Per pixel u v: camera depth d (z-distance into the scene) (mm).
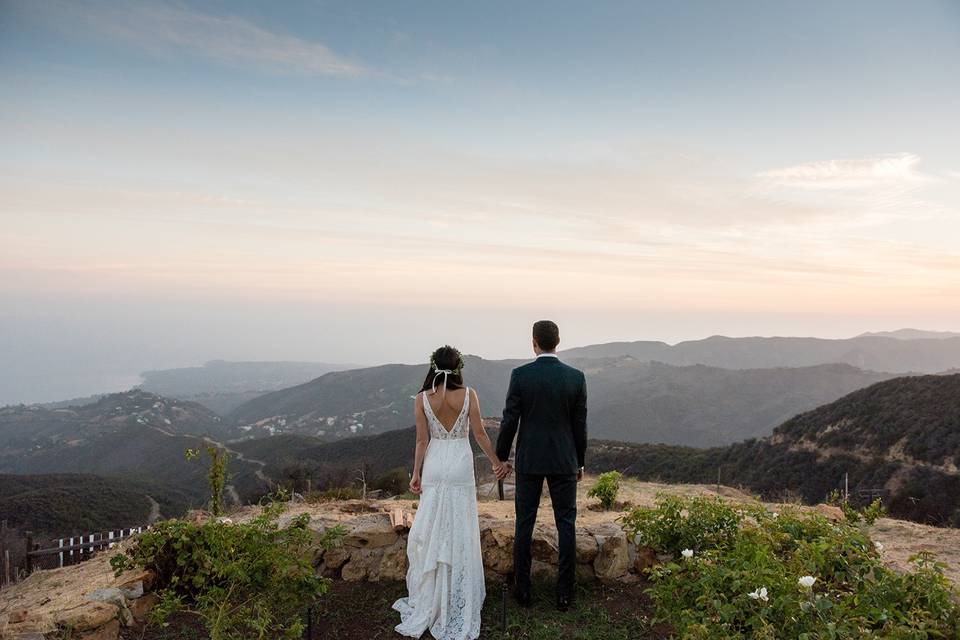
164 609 4031
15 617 3949
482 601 4539
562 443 4660
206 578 4445
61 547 10258
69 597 4414
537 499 4770
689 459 52500
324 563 5184
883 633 3182
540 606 4734
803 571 3787
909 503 33062
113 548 7348
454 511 4520
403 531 5309
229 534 4492
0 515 50219
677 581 3814
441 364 4754
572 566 4672
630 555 5250
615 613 4594
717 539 4766
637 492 13664
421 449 4758
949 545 7758
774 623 3299
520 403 4727
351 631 4324
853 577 3844
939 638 3303
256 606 4133
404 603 4621
